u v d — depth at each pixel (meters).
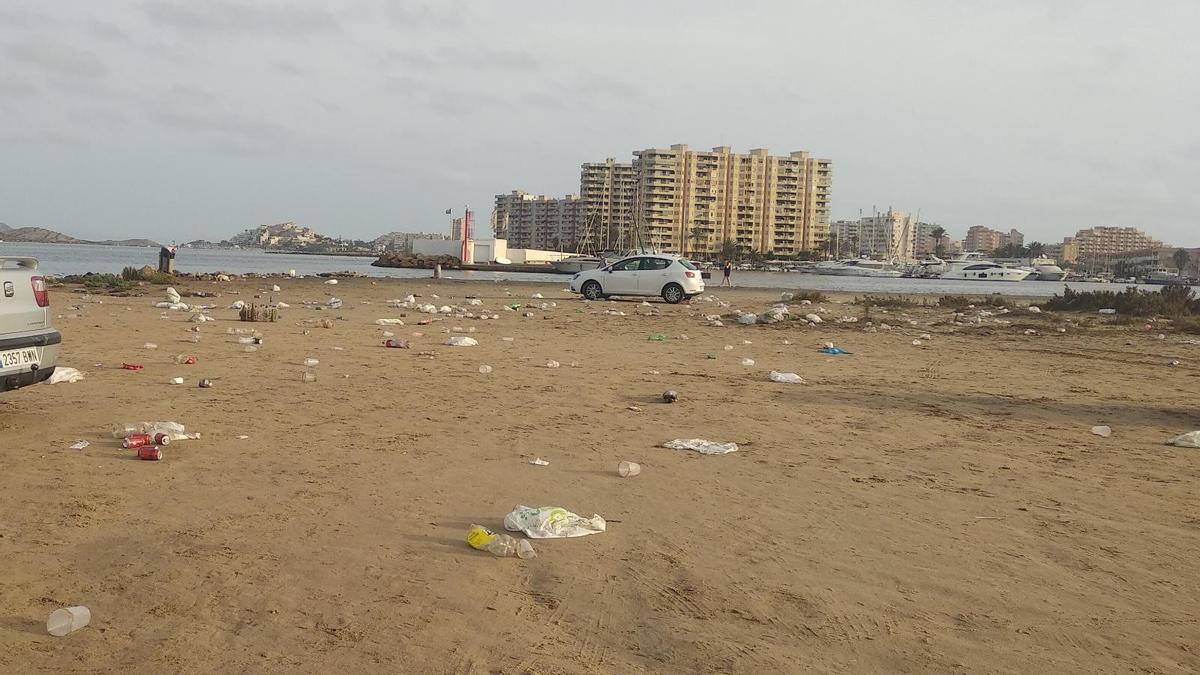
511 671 3.76
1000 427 9.56
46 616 4.15
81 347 13.81
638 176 188.88
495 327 20.38
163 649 3.87
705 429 8.97
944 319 27.88
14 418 8.44
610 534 5.61
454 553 5.17
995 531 5.84
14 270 7.80
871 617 4.43
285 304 25.52
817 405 10.64
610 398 10.72
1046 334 22.89
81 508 5.77
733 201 187.50
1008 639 4.20
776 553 5.32
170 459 7.08
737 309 30.19
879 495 6.65
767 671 3.83
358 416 9.07
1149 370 15.26
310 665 3.76
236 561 4.93
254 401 9.70
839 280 106.38
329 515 5.78
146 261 100.94
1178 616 4.51
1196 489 6.98
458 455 7.51
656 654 3.97
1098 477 7.34
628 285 32.84
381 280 46.16
